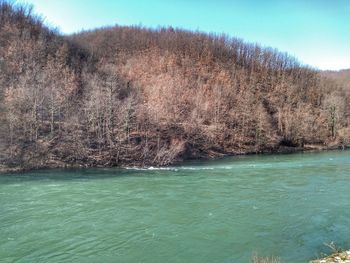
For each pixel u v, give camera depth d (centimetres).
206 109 7925
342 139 8894
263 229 2167
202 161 6022
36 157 4897
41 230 2136
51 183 3691
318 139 8762
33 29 9131
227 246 1897
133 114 6184
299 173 4378
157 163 5466
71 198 2967
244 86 10050
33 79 6450
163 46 12494
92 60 9506
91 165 5084
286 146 8344
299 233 2088
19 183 3672
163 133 6372
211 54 12275
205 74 10619
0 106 5278
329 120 9288
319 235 2047
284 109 9194
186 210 2595
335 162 5522
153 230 2153
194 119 7256
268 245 1902
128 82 8256
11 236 2031
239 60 12425
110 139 5566
